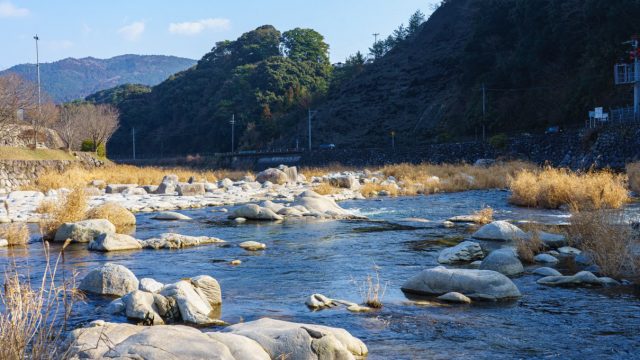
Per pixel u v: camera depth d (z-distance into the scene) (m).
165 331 5.32
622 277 9.80
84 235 14.59
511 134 72.12
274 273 10.58
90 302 8.44
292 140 116.81
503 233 13.91
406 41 141.88
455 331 6.99
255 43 179.00
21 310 4.90
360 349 6.16
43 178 33.19
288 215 19.62
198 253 12.74
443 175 39.84
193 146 152.38
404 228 16.69
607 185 20.81
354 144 104.75
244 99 145.38
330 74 156.50
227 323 7.41
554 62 78.50
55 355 4.92
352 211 21.55
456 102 94.00
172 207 22.94
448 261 11.28
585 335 6.77
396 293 9.01
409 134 100.75
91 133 63.94
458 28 127.62
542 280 9.49
